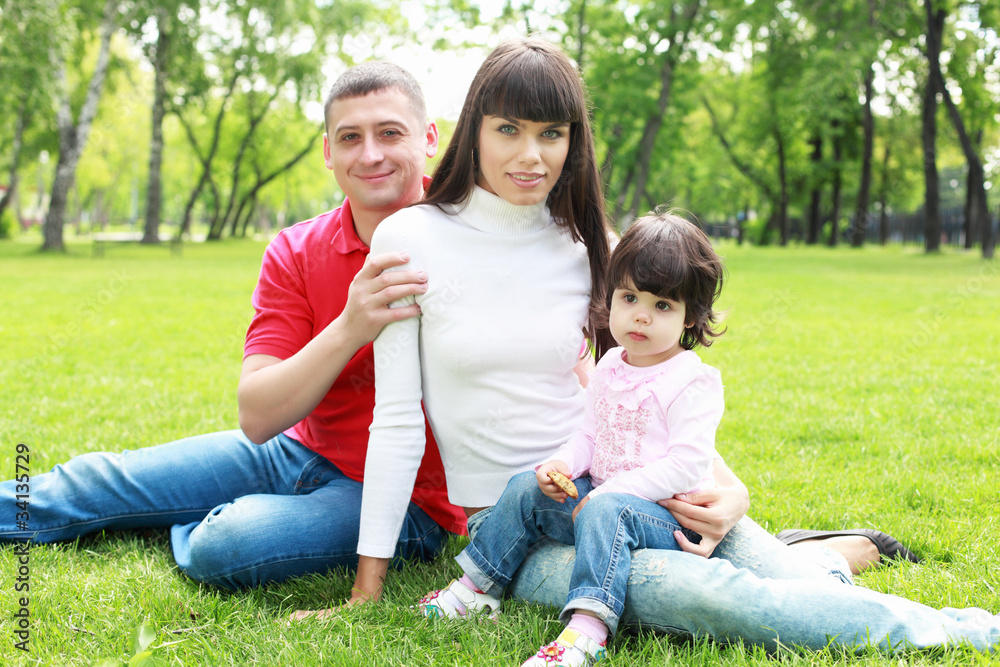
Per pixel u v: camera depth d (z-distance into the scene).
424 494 2.50
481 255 2.20
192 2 24.92
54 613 2.11
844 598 1.88
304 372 2.20
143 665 1.73
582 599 1.87
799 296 10.83
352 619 2.03
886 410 4.48
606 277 2.24
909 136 31.03
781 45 23.77
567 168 2.29
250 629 2.00
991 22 19.88
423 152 2.52
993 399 4.68
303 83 28.22
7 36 17.94
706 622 1.91
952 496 3.04
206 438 2.71
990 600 2.14
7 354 6.38
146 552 2.57
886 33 21.25
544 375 2.24
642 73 23.28
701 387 2.12
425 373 2.23
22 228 52.69
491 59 2.13
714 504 2.08
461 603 2.11
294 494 2.63
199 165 41.72
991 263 18.14
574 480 2.19
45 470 3.37
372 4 27.66
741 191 38.22
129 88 31.00
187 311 9.34
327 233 2.50
